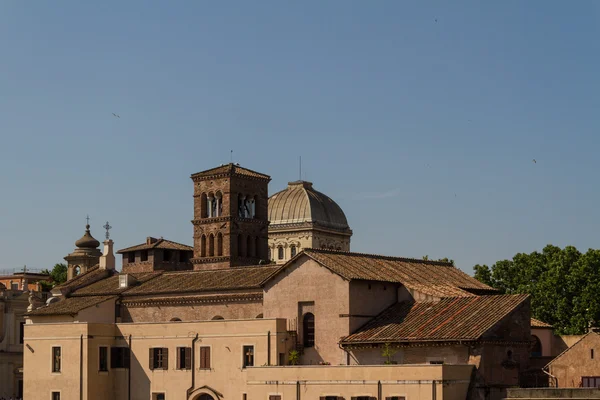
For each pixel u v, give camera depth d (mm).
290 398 107500
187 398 120562
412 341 106188
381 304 116438
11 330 171750
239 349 117312
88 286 144625
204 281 132125
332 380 105062
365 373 103125
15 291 173000
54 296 142625
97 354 125188
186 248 156375
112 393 126438
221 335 118938
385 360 109000
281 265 130000
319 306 115188
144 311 134250
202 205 155875
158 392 123000
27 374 129375
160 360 123562
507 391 98000
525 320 108875
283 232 198125
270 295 119625
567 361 105562
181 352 122062
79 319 131750
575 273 154000
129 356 126125
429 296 115062
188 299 129500
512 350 106438
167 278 138375
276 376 108750
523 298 109188
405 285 117375
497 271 167625
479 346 102750
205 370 119625
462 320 107438
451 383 99688
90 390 123875
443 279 126062
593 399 94562
